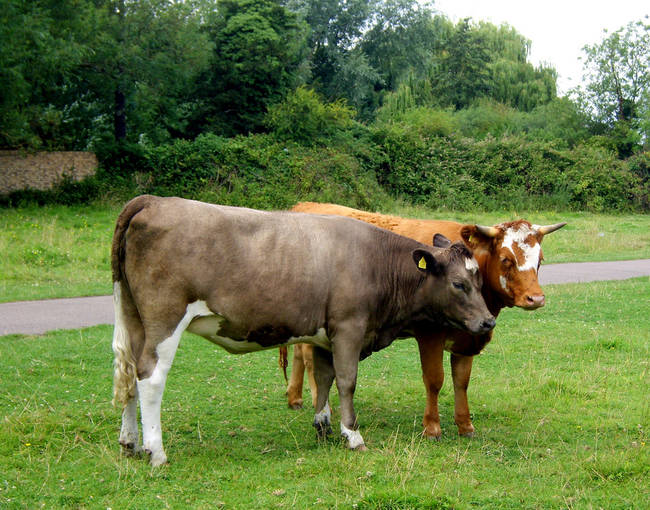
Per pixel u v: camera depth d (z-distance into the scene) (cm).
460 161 3541
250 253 562
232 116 3300
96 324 1030
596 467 550
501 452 599
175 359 877
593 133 4944
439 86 5631
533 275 627
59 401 682
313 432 650
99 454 559
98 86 2897
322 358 631
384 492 487
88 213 2330
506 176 3600
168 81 2825
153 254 541
